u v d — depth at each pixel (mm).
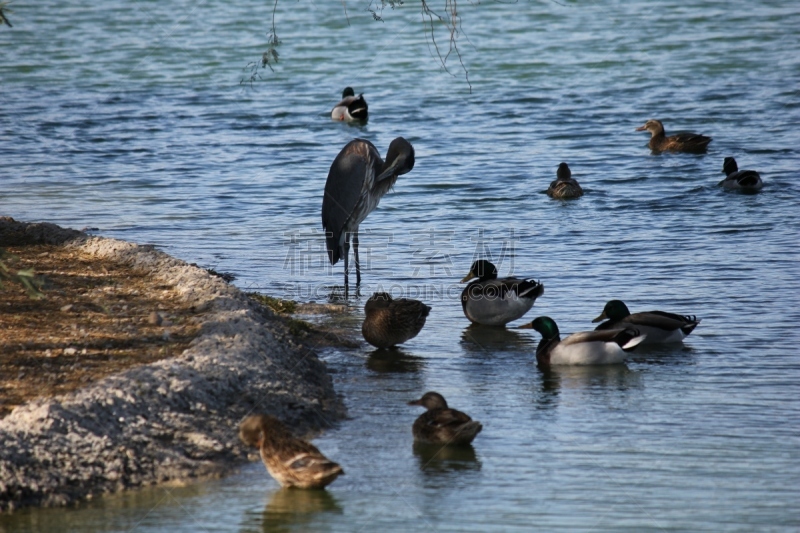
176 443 9852
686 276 17219
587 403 11727
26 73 39781
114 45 44938
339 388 12281
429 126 31828
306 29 47375
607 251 19016
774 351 13484
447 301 16734
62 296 13875
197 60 42219
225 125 32375
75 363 11203
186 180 25438
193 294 13961
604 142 29516
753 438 10516
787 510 8875
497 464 9977
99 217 21625
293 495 9203
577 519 8742
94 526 8508
